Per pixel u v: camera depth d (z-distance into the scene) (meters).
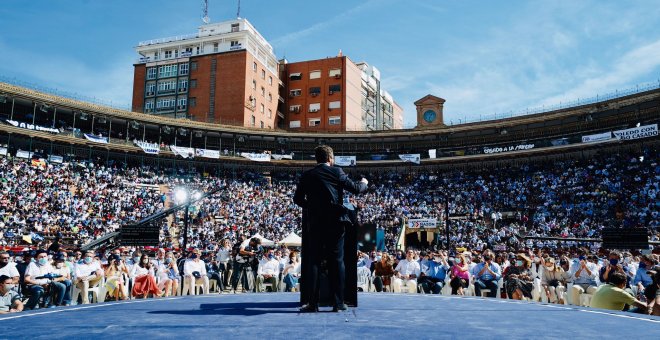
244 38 77.25
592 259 16.53
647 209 39.31
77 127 54.12
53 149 49.12
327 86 86.50
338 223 5.77
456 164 58.69
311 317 4.94
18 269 14.25
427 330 4.11
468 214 47.47
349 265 6.27
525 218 44.69
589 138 48.22
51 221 35.81
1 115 48.28
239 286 22.05
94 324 4.35
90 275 14.81
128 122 53.59
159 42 82.25
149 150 53.78
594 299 8.90
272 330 4.02
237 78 75.31
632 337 3.85
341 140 63.38
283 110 87.81
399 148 62.28
